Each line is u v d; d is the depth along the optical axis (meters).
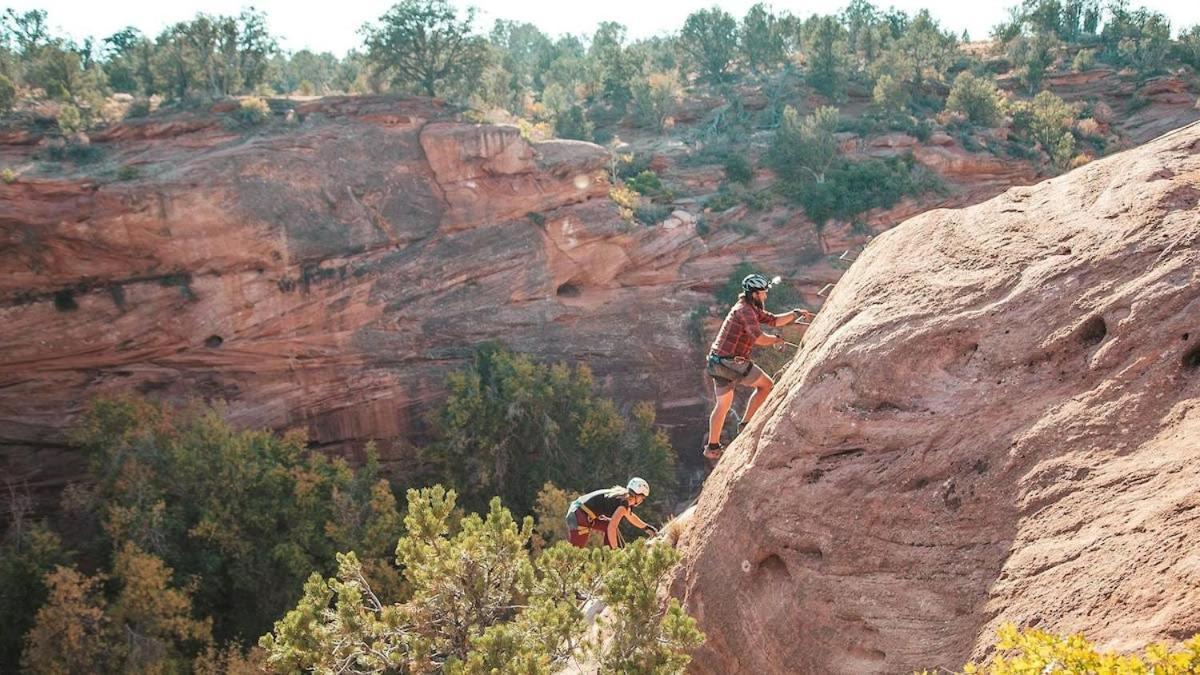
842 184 63.00
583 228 49.28
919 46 98.50
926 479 5.82
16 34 71.62
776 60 99.88
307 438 42.31
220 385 41.66
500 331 46.59
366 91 69.75
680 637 6.79
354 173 44.28
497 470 41.91
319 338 42.72
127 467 34.38
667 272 53.03
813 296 58.19
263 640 8.62
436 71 66.50
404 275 44.50
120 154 41.59
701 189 65.75
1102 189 6.14
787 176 65.62
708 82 101.50
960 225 6.77
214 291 40.44
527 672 7.35
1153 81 87.31
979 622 5.12
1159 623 4.06
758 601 6.69
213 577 32.97
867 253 7.44
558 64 124.69
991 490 5.48
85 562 34.12
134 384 40.44
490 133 46.88
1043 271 5.90
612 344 49.75
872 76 87.31
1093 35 112.94
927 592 5.54
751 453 7.09
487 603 9.23
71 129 41.78
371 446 39.50
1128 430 4.99
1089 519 4.83
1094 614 4.43
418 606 9.12
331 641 8.58
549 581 8.98
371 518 35.16
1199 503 4.31
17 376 38.72
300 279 41.97
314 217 42.41
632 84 83.62
